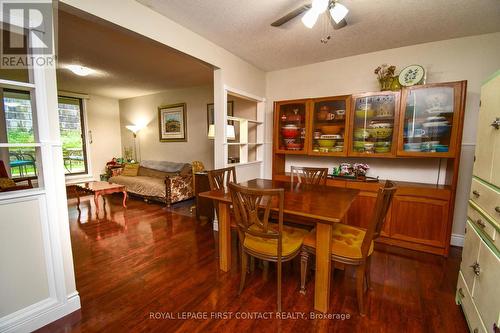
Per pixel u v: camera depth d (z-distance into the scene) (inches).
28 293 58.1
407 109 104.5
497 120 51.9
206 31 98.1
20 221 56.2
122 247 105.2
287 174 141.9
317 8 65.4
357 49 116.0
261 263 91.1
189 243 109.6
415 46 110.1
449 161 105.2
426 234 99.8
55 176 61.0
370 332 58.9
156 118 230.2
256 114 157.1
